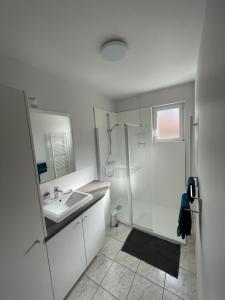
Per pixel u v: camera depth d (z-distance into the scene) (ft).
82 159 7.64
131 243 7.17
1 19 3.23
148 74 6.48
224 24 1.34
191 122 7.70
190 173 8.14
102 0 2.92
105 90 8.31
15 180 3.24
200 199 3.88
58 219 4.58
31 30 3.61
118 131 10.41
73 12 3.16
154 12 3.26
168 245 6.92
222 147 1.52
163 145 9.20
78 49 4.48
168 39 4.19
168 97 8.51
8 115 3.11
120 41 4.16
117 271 5.79
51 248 4.19
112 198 9.79
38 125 5.64
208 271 2.48
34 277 3.72
